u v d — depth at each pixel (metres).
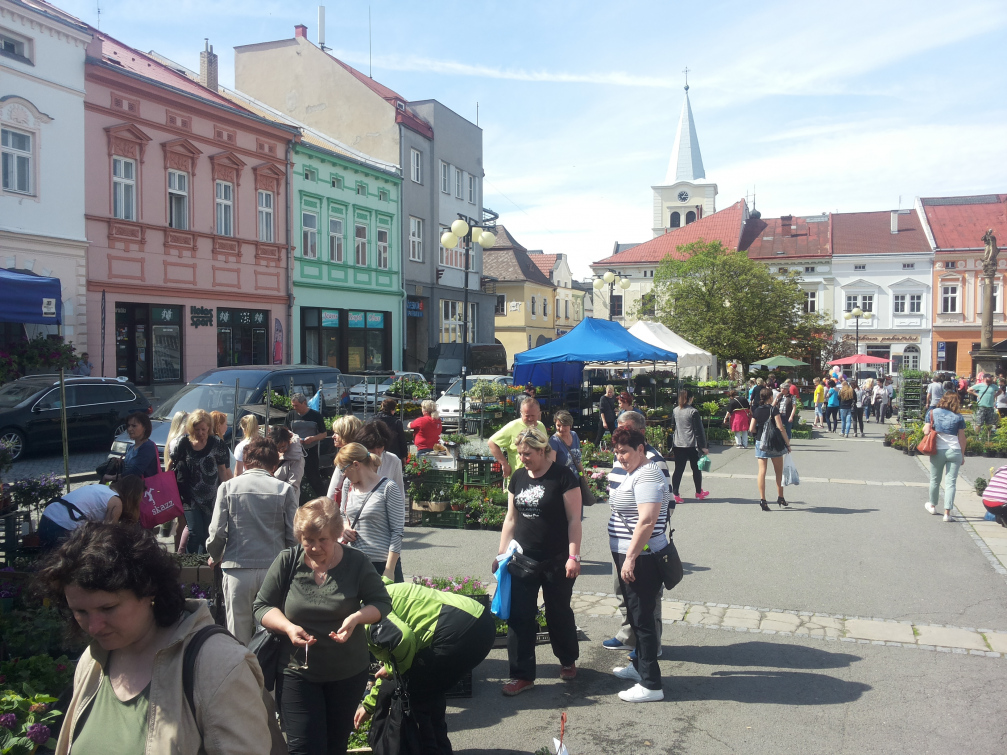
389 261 35.38
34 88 18.94
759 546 9.34
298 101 37.38
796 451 21.06
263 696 2.36
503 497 10.57
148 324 22.62
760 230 64.31
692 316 40.44
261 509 4.99
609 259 64.69
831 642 6.15
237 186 25.98
